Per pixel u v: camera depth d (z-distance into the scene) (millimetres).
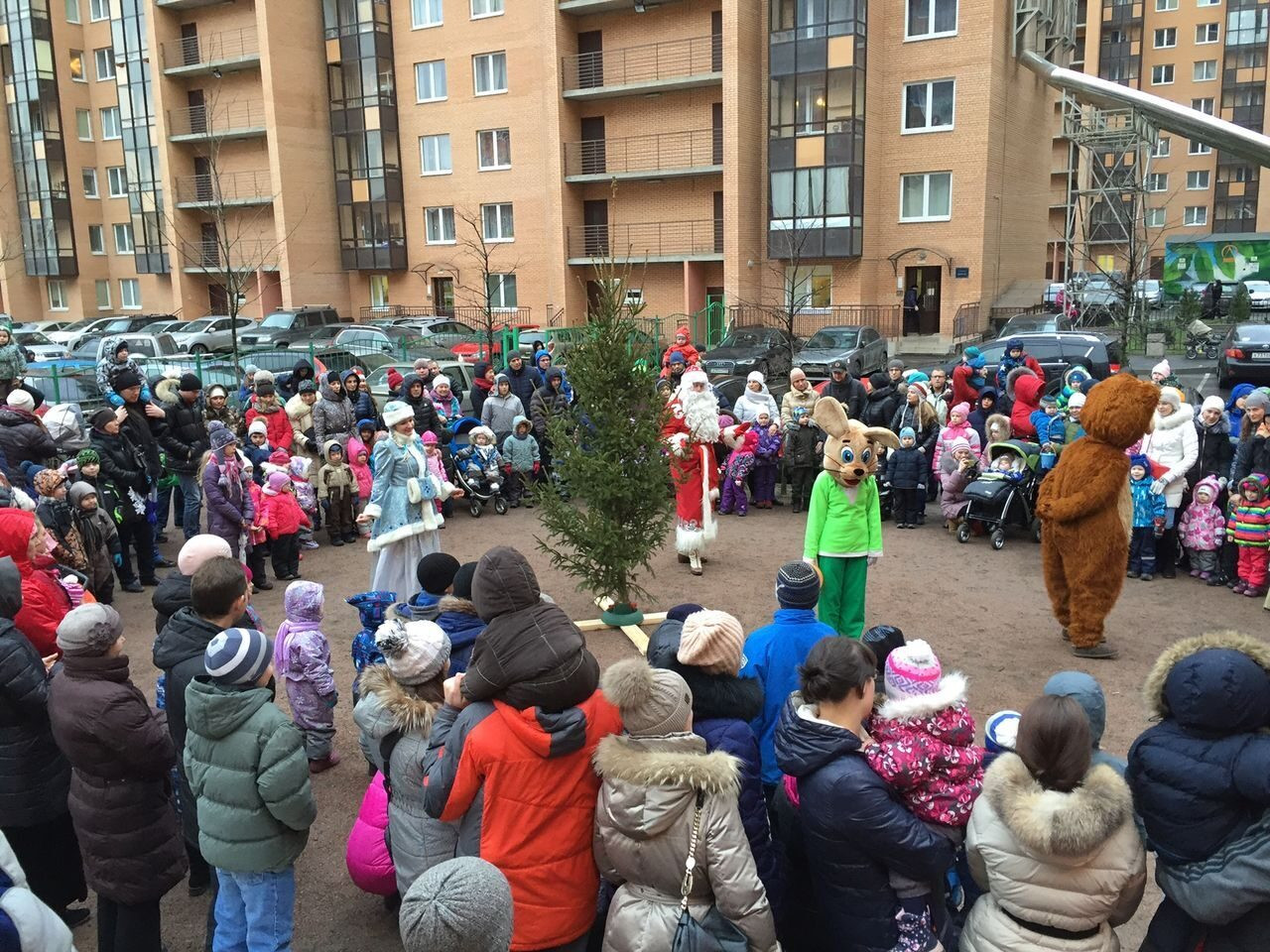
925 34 29703
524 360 14406
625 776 2818
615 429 7574
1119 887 2717
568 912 3125
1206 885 2791
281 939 3617
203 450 10148
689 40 31891
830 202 29891
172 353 24953
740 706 3361
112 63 44312
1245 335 18875
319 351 19781
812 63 29312
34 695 4020
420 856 3652
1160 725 3027
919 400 11719
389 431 8164
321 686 5551
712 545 10398
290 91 36406
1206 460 9188
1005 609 8508
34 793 4102
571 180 33594
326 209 38312
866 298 30766
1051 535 7359
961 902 3580
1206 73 54688
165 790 3771
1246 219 54719
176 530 11852
